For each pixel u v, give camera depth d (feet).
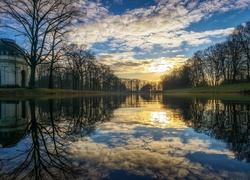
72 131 17.67
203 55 253.03
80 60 190.70
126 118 27.02
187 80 324.19
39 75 246.88
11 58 186.19
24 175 8.45
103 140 14.35
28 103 50.90
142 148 12.31
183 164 9.62
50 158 10.46
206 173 8.61
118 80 508.12
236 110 35.50
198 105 50.03
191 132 17.35
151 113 33.30
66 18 86.17
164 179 8.04
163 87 505.66
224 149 12.13
